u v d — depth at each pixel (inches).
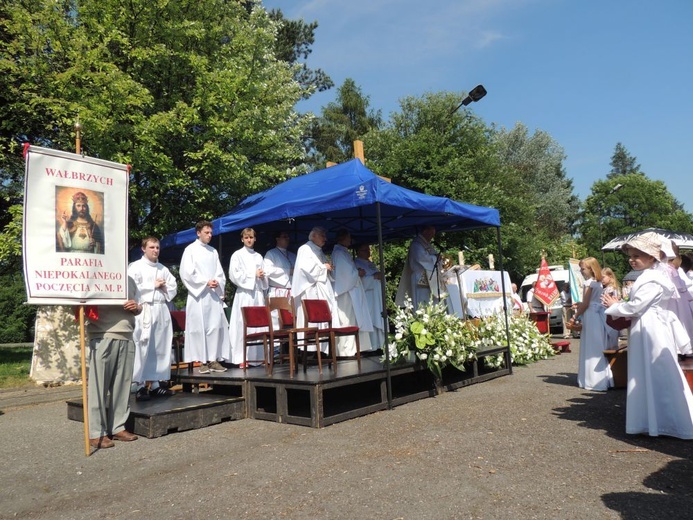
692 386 215.9
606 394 305.3
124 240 236.1
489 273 541.6
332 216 419.5
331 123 1533.0
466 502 146.6
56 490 180.1
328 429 243.0
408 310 338.3
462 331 340.2
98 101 428.1
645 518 132.3
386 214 417.4
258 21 635.5
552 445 199.2
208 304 326.3
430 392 322.0
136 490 174.2
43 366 465.4
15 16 442.6
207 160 488.7
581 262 335.3
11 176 534.3
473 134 1060.5
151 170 475.8
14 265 551.8
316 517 142.2
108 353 233.5
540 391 322.3
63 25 452.8
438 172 900.0
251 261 368.2
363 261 409.4
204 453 212.7
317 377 264.7
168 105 510.6
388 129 1082.1
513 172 1193.4
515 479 163.2
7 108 478.3
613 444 198.8
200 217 521.7
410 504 147.4
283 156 577.9
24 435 269.1
